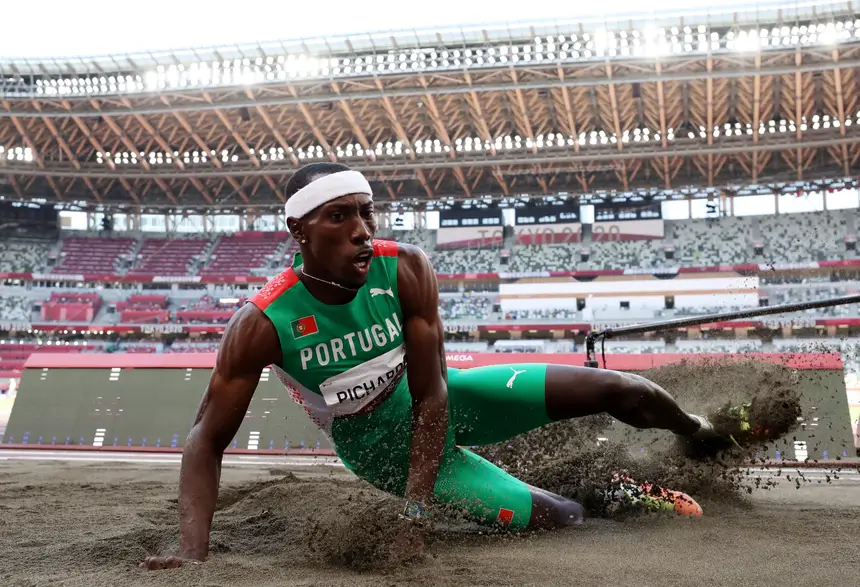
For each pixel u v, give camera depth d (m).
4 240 44.34
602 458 3.91
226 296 42.31
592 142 39.59
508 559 2.42
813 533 2.93
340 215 2.47
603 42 32.78
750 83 33.53
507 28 33.12
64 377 12.61
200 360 12.42
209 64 35.59
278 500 4.39
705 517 3.44
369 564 2.34
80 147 41.03
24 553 2.63
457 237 43.66
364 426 2.93
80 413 12.38
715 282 36.94
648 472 3.89
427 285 2.81
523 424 3.28
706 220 42.22
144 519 3.74
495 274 40.47
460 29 33.44
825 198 42.56
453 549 2.71
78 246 45.38
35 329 39.06
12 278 41.50
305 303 2.68
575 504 3.31
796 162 40.69
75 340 39.78
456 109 37.50
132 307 41.03
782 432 4.02
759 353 5.37
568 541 2.85
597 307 38.00
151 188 46.16
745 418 3.92
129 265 44.53
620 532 3.04
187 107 36.19
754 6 30.61
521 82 33.78
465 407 3.23
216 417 2.62
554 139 39.75
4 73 36.75
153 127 39.31
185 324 39.31
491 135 39.78
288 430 11.30
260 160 42.66
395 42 34.34
